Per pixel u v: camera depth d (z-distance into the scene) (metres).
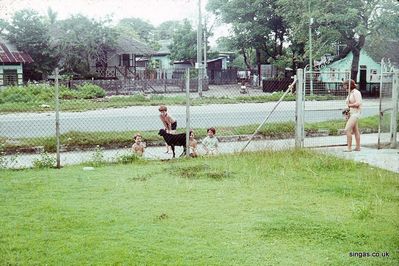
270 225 6.06
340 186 8.15
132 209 6.79
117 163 10.63
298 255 5.14
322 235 5.72
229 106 24.75
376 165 10.02
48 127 16.75
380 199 7.26
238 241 5.53
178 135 11.52
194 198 7.42
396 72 12.28
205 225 6.09
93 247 5.32
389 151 11.84
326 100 14.88
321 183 8.41
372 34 35.66
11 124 17.53
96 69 42.62
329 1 35.78
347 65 40.16
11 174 9.38
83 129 16.27
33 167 10.20
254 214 6.57
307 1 36.78
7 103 23.92
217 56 55.69
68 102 25.59
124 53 44.03
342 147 12.59
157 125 17.58
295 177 8.91
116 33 42.91
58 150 10.25
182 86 35.75
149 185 8.32
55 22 45.72
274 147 12.10
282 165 9.93
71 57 40.91
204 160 10.74
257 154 11.07
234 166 9.92
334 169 9.62
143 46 46.16
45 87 27.05
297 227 6.00
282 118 19.12
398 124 13.03
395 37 35.88
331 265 4.89
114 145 13.63
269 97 28.23
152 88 34.81
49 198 7.43
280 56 46.88
